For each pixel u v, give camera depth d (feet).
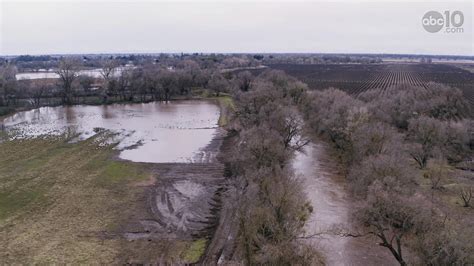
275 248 121.29
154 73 530.68
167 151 272.10
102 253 144.97
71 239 154.61
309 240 150.41
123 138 307.37
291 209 142.92
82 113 414.00
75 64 573.74
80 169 234.99
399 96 352.69
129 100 488.44
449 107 338.95
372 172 167.53
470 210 171.01
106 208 182.39
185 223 168.45
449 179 212.02
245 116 289.53
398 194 135.44
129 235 158.20
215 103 473.67
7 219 170.71
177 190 203.10
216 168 234.99
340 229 158.61
